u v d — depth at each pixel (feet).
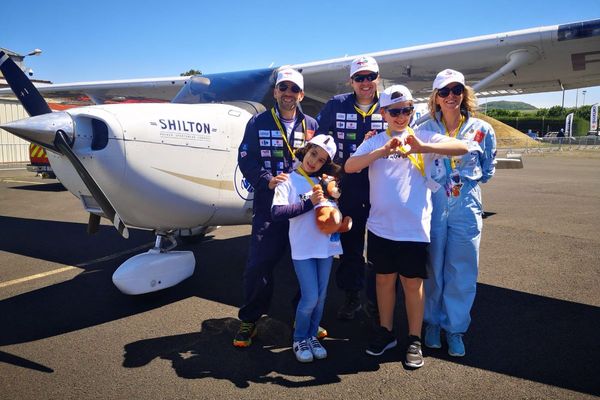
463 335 9.21
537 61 15.74
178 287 12.28
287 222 8.95
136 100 25.88
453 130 8.36
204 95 13.48
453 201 8.14
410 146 7.34
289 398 7.02
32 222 21.52
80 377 7.66
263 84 13.29
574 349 8.58
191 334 9.40
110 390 7.25
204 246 16.85
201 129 10.69
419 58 15.17
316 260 8.26
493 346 8.73
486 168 8.37
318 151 7.93
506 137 119.03
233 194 11.52
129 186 9.61
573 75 18.17
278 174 9.12
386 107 7.81
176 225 11.08
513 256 15.17
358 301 10.30
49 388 7.32
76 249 16.60
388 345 8.54
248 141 9.18
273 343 9.03
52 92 24.71
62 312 10.57
